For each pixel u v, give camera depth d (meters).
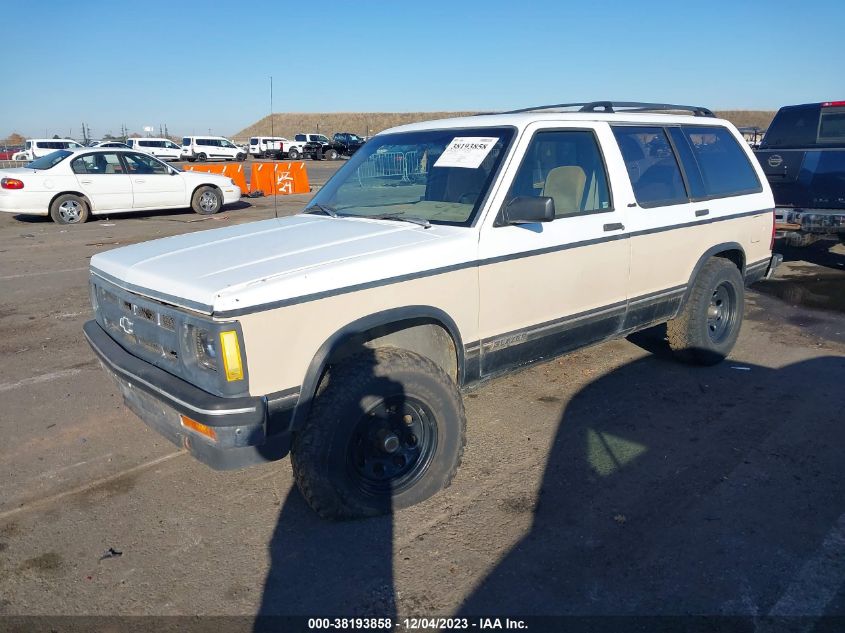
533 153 4.16
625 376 5.55
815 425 4.60
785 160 8.84
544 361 4.41
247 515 3.66
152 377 3.24
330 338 3.24
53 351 6.34
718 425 4.62
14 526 3.60
